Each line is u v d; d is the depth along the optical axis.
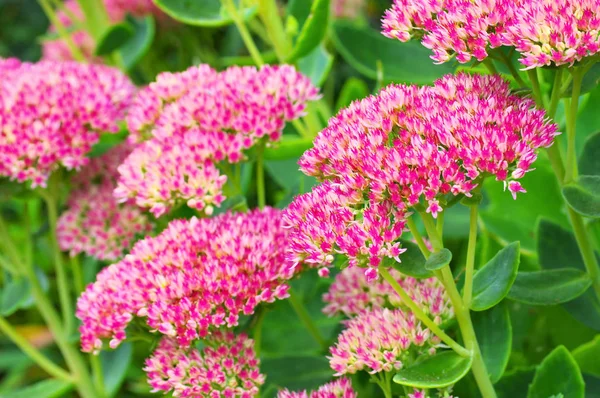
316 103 1.16
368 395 1.01
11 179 1.05
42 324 1.39
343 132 0.90
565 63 0.87
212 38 1.40
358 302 0.97
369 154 0.88
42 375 1.37
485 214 1.11
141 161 1.00
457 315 0.91
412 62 1.13
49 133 1.04
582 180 0.93
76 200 1.10
